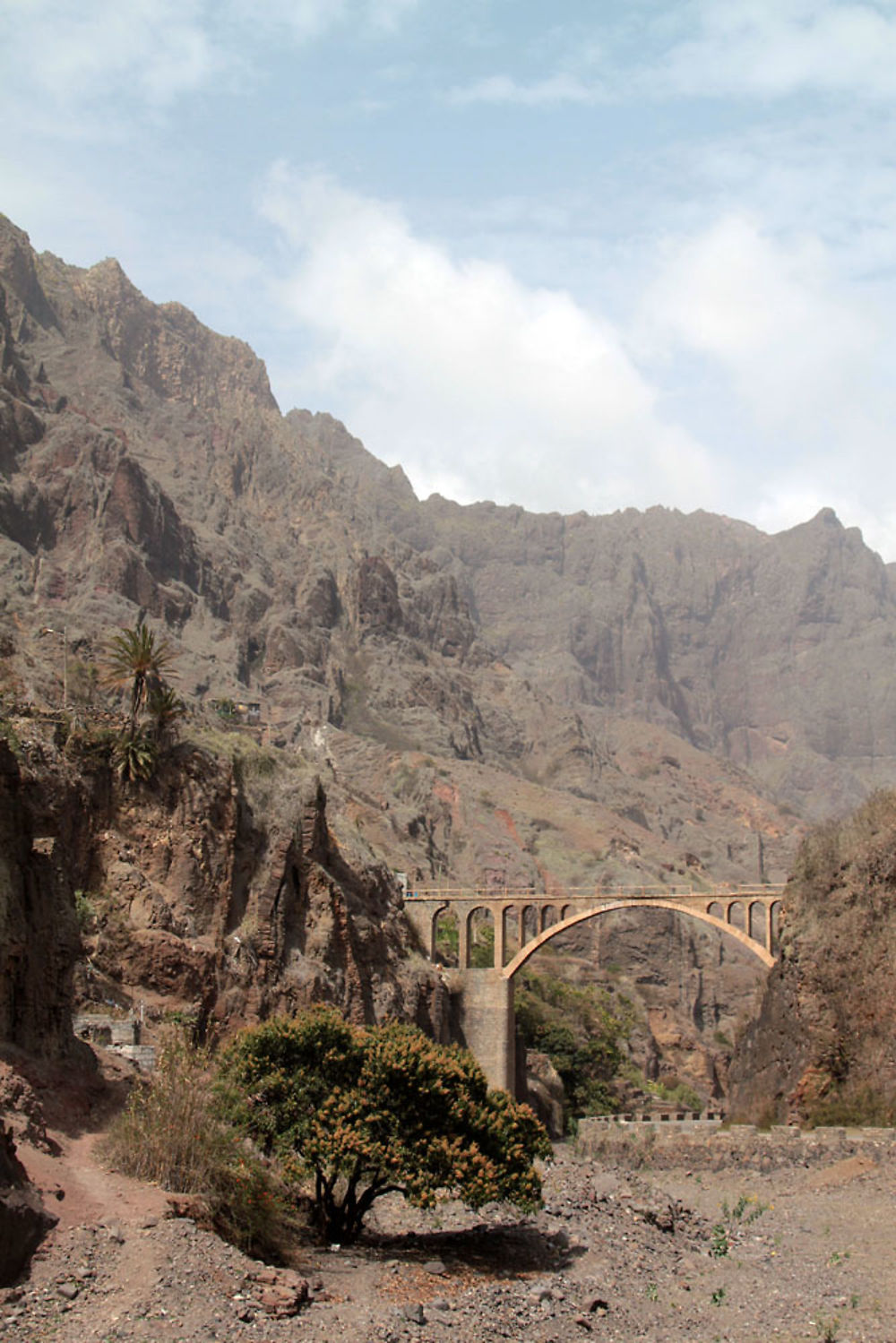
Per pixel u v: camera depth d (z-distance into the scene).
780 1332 39.75
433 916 124.56
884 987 82.12
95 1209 38.31
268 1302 35.69
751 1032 95.56
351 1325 35.75
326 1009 51.66
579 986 190.62
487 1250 47.12
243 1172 42.91
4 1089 42.66
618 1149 77.62
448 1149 46.00
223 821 90.00
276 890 92.12
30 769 78.62
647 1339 38.84
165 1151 42.22
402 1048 47.62
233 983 84.81
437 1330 36.69
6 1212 34.50
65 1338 31.83
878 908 84.94
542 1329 38.47
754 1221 58.16
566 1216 52.72
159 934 80.56
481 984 121.12
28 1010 47.62
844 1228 55.38
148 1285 34.91
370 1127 46.56
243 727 176.00
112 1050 56.66
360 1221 48.03
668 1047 185.75
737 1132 74.88
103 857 83.38
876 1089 79.81
